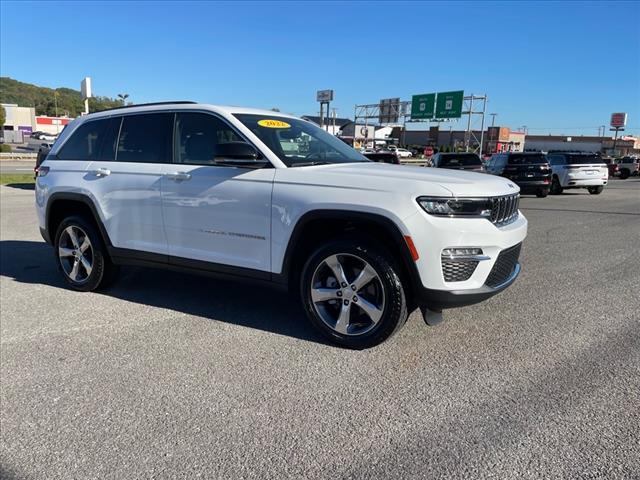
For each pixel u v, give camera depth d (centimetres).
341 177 385
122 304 505
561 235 917
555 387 331
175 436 281
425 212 353
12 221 1059
